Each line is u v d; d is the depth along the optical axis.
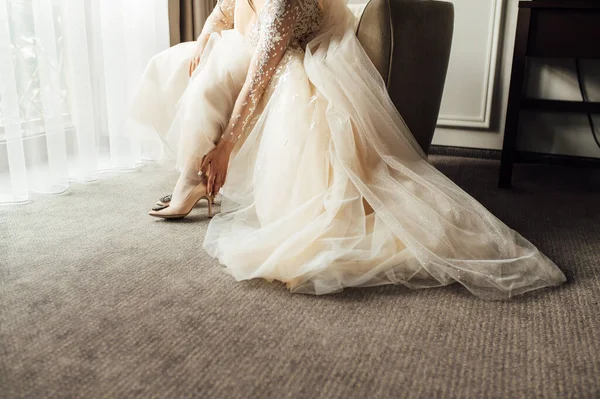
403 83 1.70
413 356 1.01
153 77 2.00
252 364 0.97
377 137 1.52
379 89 1.56
